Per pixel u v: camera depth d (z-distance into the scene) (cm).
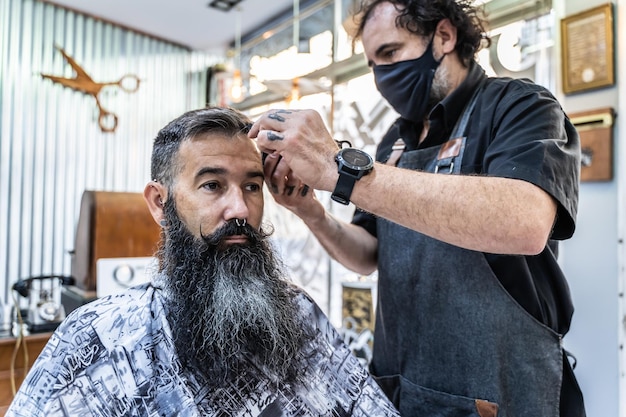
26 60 355
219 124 87
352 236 125
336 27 296
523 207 72
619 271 170
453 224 72
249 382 86
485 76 108
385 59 108
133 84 413
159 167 91
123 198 217
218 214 86
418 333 101
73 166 381
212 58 469
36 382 77
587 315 179
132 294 90
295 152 75
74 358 79
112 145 404
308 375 94
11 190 350
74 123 382
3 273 346
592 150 176
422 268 100
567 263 185
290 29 366
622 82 169
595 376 177
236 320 83
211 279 84
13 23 348
